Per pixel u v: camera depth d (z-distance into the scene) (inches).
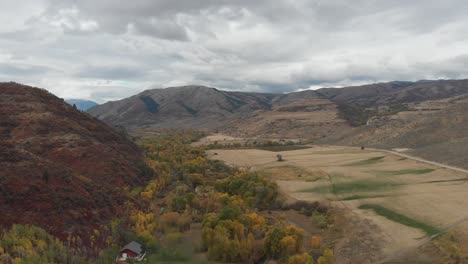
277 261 2694.4
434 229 3061.0
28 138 4362.7
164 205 3695.9
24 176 2824.8
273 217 3745.1
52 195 2753.4
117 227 2785.4
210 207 3602.4
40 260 1978.3
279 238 2765.7
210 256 2662.4
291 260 2512.3
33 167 3006.9
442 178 4530.0
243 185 4323.3
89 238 2532.0
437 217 3289.9
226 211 3102.9
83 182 3240.7
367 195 4170.8
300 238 2829.7
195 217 3341.5
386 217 3472.0
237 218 3021.7
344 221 3511.3
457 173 4655.5
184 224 3139.8
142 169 4724.4
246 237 2886.3
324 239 3228.3
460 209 3410.4
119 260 2452.0
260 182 4436.5
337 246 3009.4
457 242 2773.1
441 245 2760.8
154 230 3036.4
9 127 4549.7
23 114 4918.8
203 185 4717.0
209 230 2726.4
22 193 2618.1
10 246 2037.4
